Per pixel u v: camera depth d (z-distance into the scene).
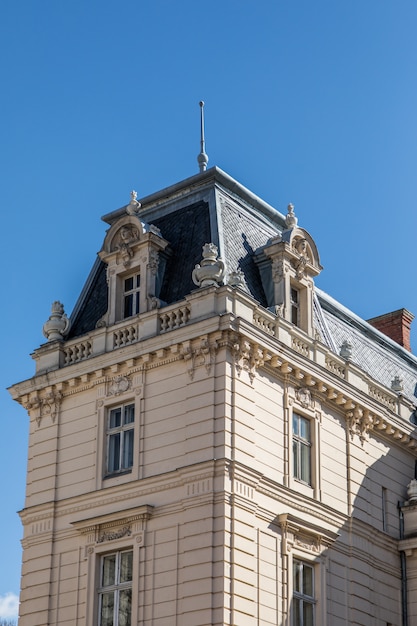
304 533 38.72
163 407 38.19
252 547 36.16
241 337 37.53
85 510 39.00
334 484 41.22
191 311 38.47
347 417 42.84
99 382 40.28
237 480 36.16
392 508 44.38
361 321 49.66
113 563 37.84
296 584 38.09
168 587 35.72
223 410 36.59
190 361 37.84
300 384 40.44
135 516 37.16
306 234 42.50
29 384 42.00
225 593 34.56
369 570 41.72
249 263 41.69
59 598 38.50
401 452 46.09
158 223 43.78
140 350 39.03
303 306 42.00
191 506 36.06
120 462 39.00
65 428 40.91
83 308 43.66
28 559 39.88
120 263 41.41
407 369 51.31
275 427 38.81
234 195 44.09
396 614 42.69
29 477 41.22
